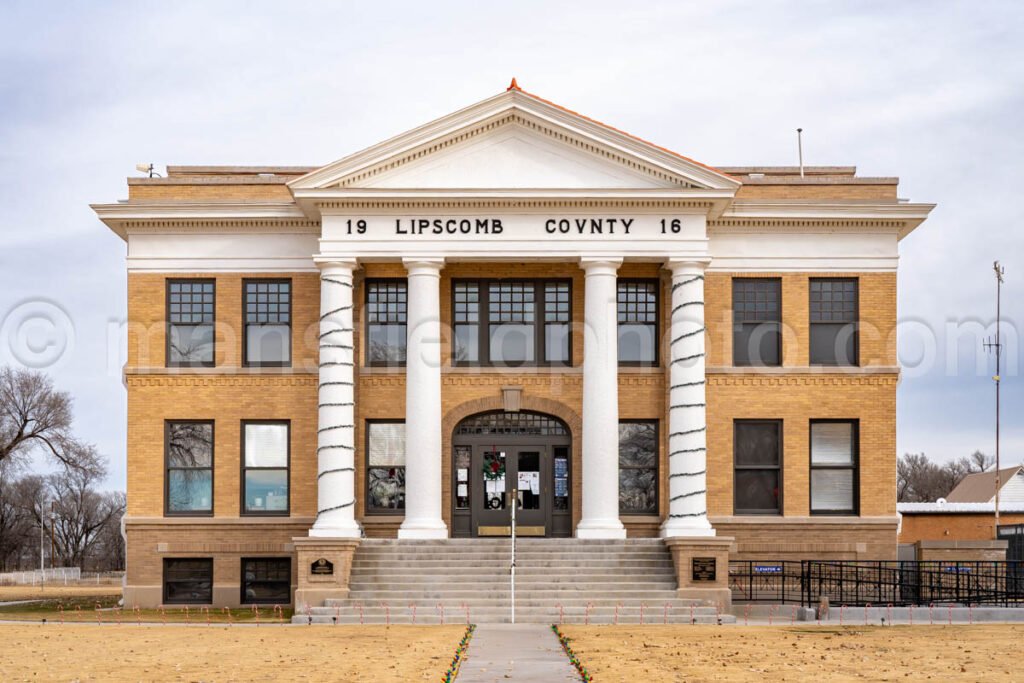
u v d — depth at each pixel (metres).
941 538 58.12
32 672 20.62
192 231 40.47
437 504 37.88
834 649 24.38
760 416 40.28
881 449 40.19
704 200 37.94
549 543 36.59
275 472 40.16
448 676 19.56
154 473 39.94
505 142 38.25
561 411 40.25
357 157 37.72
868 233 40.69
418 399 37.97
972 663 21.86
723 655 23.20
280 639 27.03
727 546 34.91
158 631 29.89
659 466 40.25
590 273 38.28
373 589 35.06
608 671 20.64
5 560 120.44
